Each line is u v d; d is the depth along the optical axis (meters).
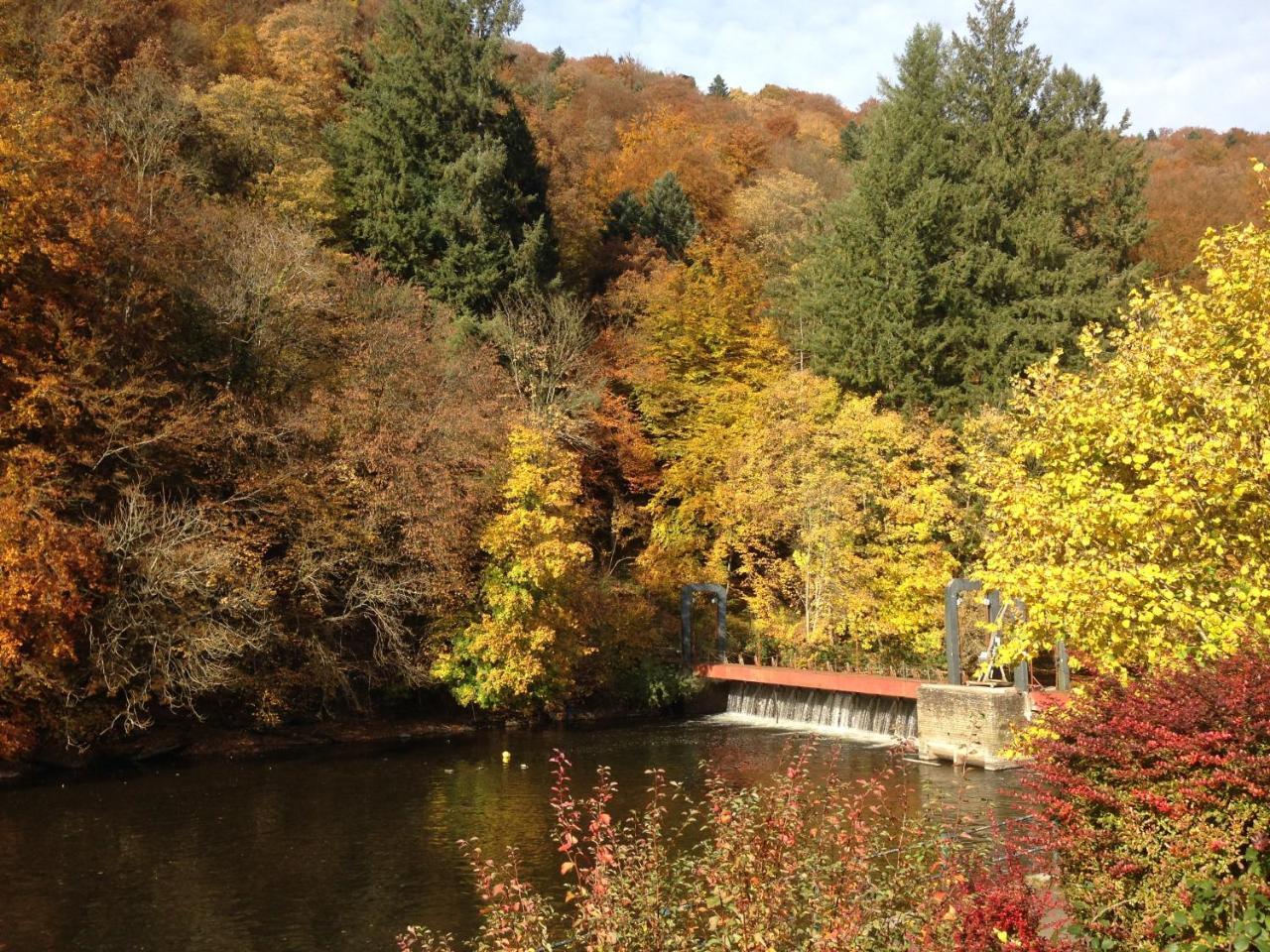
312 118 46.50
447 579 30.66
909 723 30.77
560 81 73.62
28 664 22.36
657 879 8.26
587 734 32.06
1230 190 48.78
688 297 46.34
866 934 7.43
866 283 42.59
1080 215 45.50
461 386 35.88
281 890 15.73
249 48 49.59
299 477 29.05
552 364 42.25
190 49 47.12
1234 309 12.48
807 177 69.38
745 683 37.34
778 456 39.44
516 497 32.50
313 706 31.64
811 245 50.19
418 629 33.31
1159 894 6.48
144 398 26.36
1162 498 11.77
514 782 23.72
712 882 7.93
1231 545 11.77
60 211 25.12
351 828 19.34
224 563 25.02
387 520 30.58
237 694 29.30
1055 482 13.20
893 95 45.34
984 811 16.28
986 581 13.38
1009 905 6.82
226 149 41.09
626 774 24.58
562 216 53.19
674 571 41.44
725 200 64.69
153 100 37.25
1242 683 6.75
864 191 44.25
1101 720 7.38
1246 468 11.12
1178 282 44.59
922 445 38.12
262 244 32.34
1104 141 45.84
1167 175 52.28
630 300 50.69
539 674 32.34
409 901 15.18
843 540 36.25
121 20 42.19
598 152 66.06
